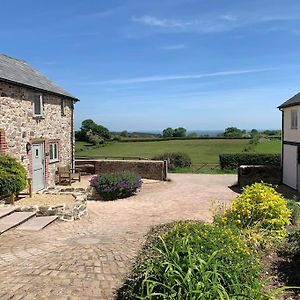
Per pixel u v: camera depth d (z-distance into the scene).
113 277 5.05
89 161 20.88
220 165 24.94
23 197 12.04
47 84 16.67
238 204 7.20
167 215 11.02
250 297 3.39
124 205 13.07
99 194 14.78
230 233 4.94
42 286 4.73
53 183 16.75
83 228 9.07
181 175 22.14
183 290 3.25
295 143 16.91
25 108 13.91
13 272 5.32
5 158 11.26
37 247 6.98
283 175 18.42
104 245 6.83
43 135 15.60
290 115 17.62
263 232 6.61
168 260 3.69
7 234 8.09
